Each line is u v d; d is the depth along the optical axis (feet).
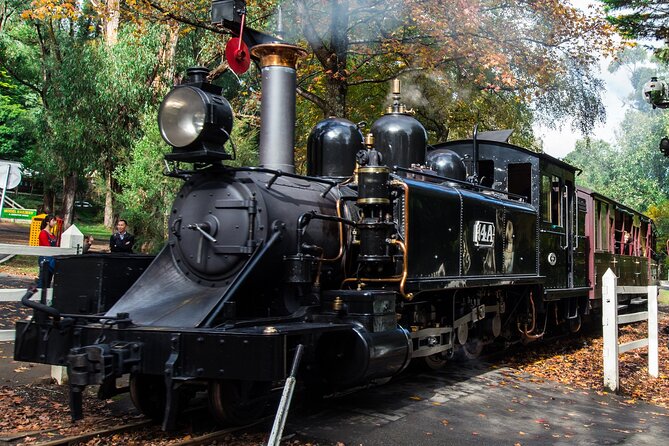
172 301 17.75
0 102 122.31
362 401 21.22
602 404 23.48
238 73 22.57
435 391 23.15
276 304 19.10
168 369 15.26
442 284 23.16
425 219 22.57
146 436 16.89
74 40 70.44
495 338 30.68
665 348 38.06
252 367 14.90
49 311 16.85
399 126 25.04
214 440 16.52
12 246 22.15
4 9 91.50
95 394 21.38
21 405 19.70
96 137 66.54
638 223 56.70
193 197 18.94
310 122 62.54
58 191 117.60
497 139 35.65
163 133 18.72
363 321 18.45
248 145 56.85
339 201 20.89
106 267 19.89
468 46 41.93
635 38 55.26
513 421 19.93
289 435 17.01
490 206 27.55
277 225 17.98
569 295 35.94
